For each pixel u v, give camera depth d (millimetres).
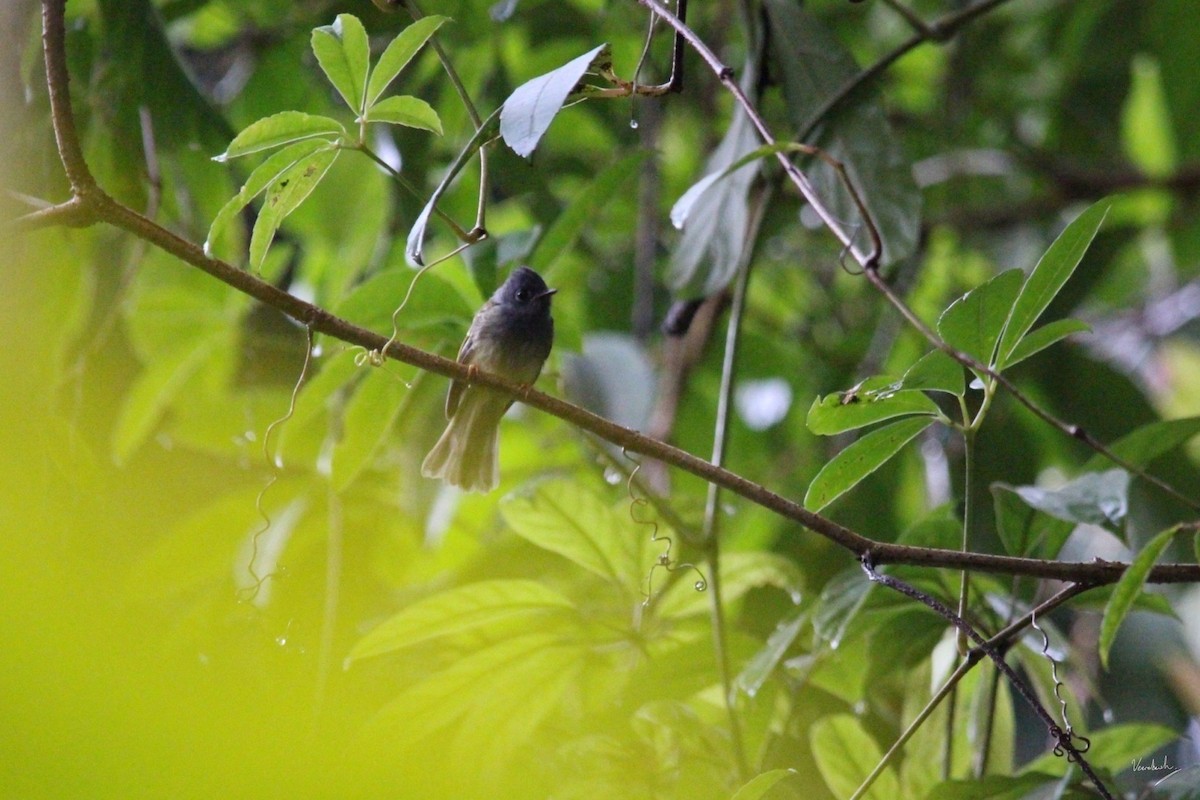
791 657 8977
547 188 11336
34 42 9086
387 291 8609
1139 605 7461
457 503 10344
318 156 6004
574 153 14531
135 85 9500
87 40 9555
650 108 12211
